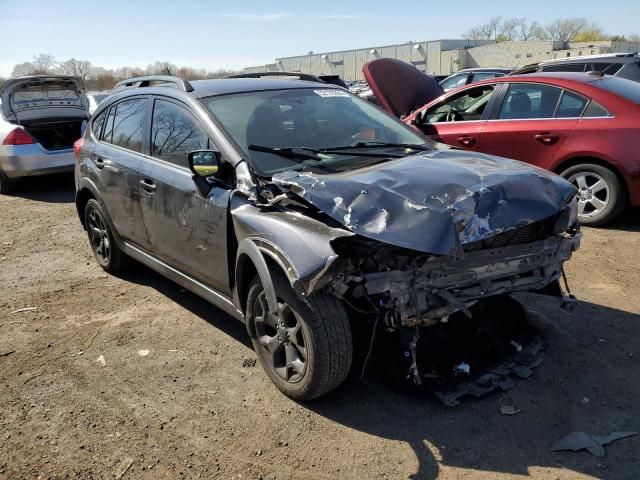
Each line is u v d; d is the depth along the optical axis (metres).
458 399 3.13
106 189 4.85
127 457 2.84
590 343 3.69
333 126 3.98
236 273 3.36
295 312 2.96
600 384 3.24
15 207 8.67
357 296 2.80
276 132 3.72
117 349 3.96
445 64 59.31
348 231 2.74
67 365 3.77
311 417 3.10
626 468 2.59
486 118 6.67
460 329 3.70
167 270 4.29
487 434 2.88
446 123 7.00
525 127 6.31
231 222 3.38
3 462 2.84
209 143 3.65
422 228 2.65
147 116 4.41
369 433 2.94
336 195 2.84
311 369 2.96
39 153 9.04
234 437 2.96
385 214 2.72
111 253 5.23
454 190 2.83
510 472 2.62
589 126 5.88
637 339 3.71
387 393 3.27
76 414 3.22
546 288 3.58
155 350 3.92
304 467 2.73
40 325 4.39
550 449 2.74
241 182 3.35
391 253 2.79
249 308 3.38
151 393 3.40
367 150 3.78
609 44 50.78
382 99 6.96
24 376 3.65
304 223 2.90
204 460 2.80
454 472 2.64
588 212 6.09
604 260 5.11
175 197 3.84
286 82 4.43
